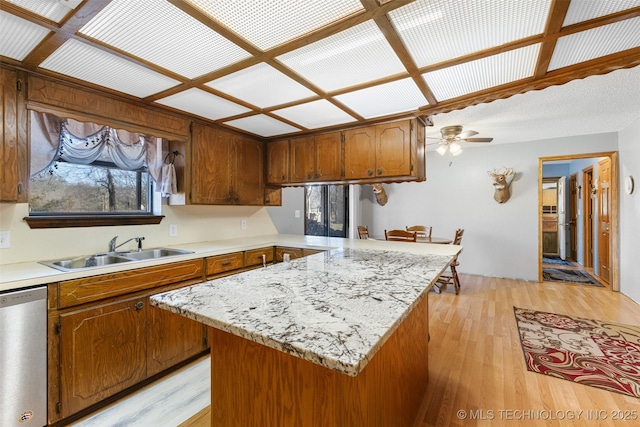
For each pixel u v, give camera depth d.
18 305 1.49
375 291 1.29
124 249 2.49
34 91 1.78
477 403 1.87
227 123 2.85
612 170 4.22
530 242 4.80
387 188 6.09
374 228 6.30
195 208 3.07
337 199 5.95
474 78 1.87
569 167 6.91
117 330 1.87
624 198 4.01
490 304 3.67
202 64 1.70
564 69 1.76
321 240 3.33
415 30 1.39
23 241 1.98
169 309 1.12
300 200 4.61
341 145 2.99
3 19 1.29
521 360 2.36
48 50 1.54
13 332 1.48
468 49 1.55
